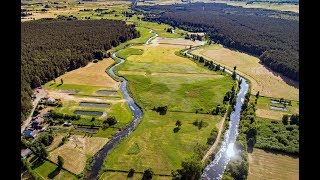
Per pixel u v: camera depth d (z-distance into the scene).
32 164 79.19
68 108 113.75
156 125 101.50
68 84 136.25
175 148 88.56
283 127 103.00
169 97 124.38
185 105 117.56
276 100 127.12
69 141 91.12
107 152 86.56
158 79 142.62
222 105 118.06
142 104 117.88
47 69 139.00
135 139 92.50
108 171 77.88
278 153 87.25
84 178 75.94
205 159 83.56
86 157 83.88
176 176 73.88
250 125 100.50
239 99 126.12
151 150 87.19
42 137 88.69
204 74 152.00
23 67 131.50
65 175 76.38
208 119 107.00
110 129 99.38
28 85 120.44
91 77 145.75
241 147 88.56
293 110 118.38
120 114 110.25
